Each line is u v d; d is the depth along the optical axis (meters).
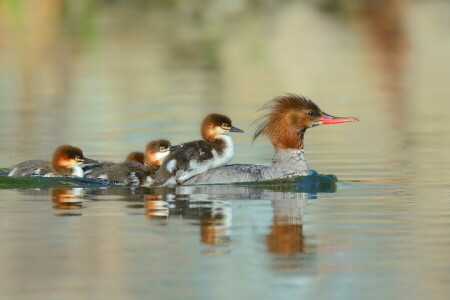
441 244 11.30
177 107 25.64
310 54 37.59
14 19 48.16
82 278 9.94
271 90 28.86
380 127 22.62
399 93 28.31
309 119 15.92
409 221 12.57
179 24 47.56
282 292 9.50
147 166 15.99
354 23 47.62
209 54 37.62
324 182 15.66
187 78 31.69
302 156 16.08
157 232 11.89
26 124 22.98
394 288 9.62
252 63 35.28
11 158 18.56
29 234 11.77
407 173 16.66
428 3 55.44
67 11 51.75
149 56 36.94
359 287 9.66
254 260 10.61
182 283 9.77
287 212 13.16
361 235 11.78
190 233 11.84
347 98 27.47
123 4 56.19
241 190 15.00
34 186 15.23
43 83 30.50
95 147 19.86
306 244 11.32
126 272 10.15
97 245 11.25
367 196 14.45
